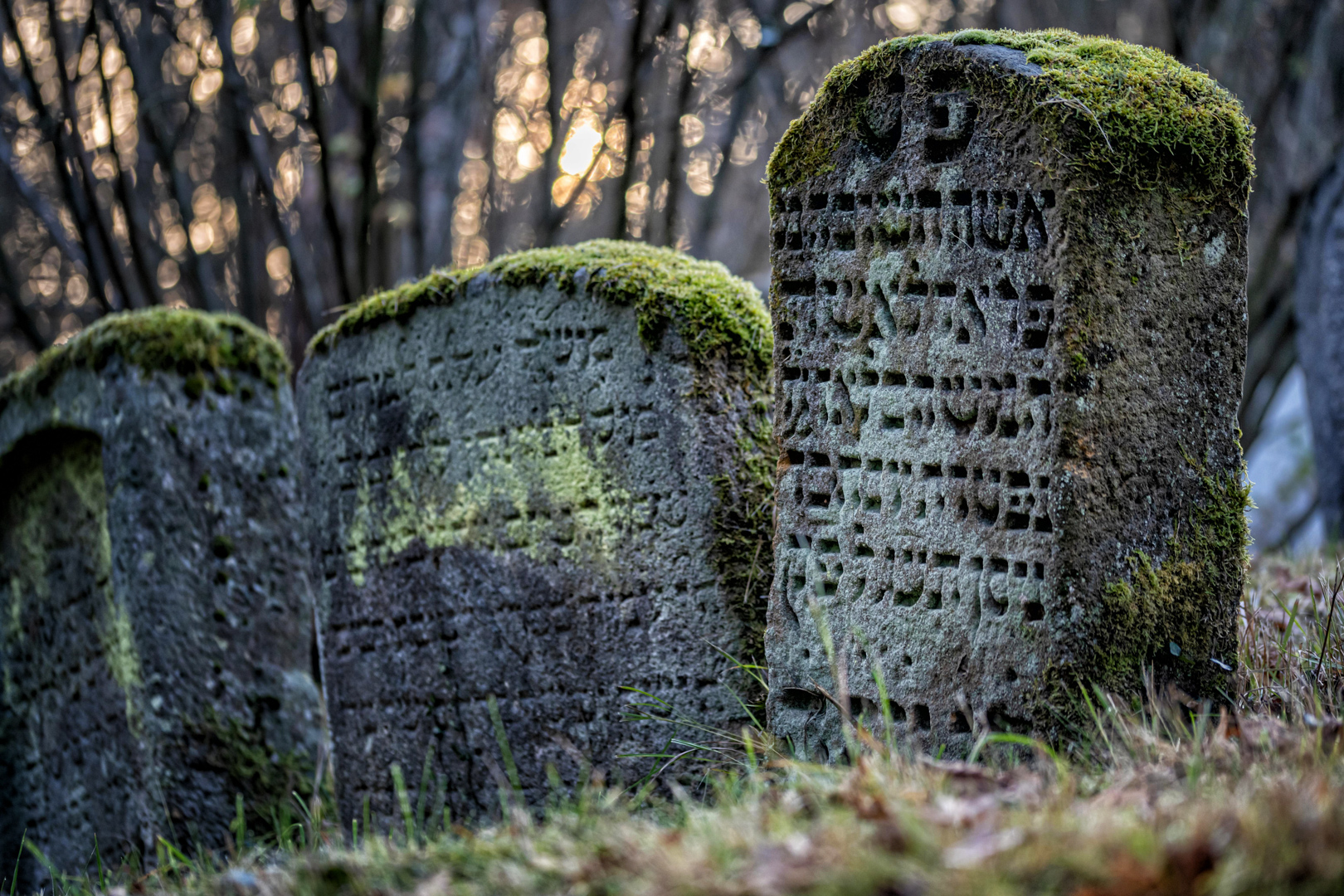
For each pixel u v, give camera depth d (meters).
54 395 4.64
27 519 4.99
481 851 2.37
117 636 4.44
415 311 3.96
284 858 3.32
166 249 9.34
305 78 7.21
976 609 2.85
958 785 2.35
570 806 3.02
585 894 2.04
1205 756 2.40
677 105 7.37
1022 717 2.77
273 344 4.71
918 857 1.87
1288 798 1.89
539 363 3.67
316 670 4.59
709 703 3.39
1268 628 3.47
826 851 1.92
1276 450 9.38
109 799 4.55
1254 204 9.66
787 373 3.15
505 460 3.76
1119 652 2.77
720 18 8.11
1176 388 2.85
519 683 3.75
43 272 10.52
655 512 3.46
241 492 4.51
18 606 5.07
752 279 8.95
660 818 2.73
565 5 9.48
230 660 4.40
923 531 2.94
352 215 8.62
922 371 2.93
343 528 4.23
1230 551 2.95
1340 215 6.55
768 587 3.38
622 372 3.50
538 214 8.34
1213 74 8.38
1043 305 2.73
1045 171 2.71
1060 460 2.70
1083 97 2.69
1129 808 2.05
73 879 4.29
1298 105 8.75
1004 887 1.74
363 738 4.19
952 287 2.88
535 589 3.71
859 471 3.04
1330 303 6.57
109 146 7.46
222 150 9.19
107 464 4.39
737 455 3.41
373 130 7.50
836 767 2.75
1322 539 7.47
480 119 9.95
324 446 4.27
